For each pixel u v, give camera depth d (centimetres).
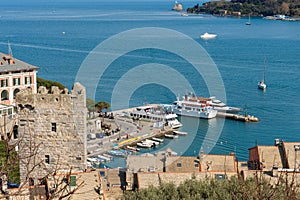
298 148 8406
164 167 7562
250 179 5162
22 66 16888
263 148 8538
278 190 3759
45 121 5853
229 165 7869
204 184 5656
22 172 5597
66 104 5828
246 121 18875
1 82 16200
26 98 5816
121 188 6788
